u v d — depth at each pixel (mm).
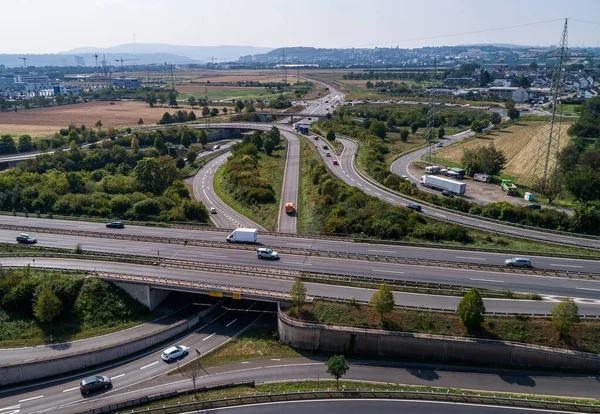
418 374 64125
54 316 75688
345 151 191500
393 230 102750
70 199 128875
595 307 71438
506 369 64562
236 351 71750
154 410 57344
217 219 129375
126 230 111938
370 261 89875
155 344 74188
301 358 69188
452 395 58094
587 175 130125
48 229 109438
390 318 70062
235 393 61250
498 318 68688
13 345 72125
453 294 76250
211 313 83562
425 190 144750
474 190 146375
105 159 181625
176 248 98562
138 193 136500
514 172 167250
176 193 143000
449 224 110375
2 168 181000
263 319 81062
